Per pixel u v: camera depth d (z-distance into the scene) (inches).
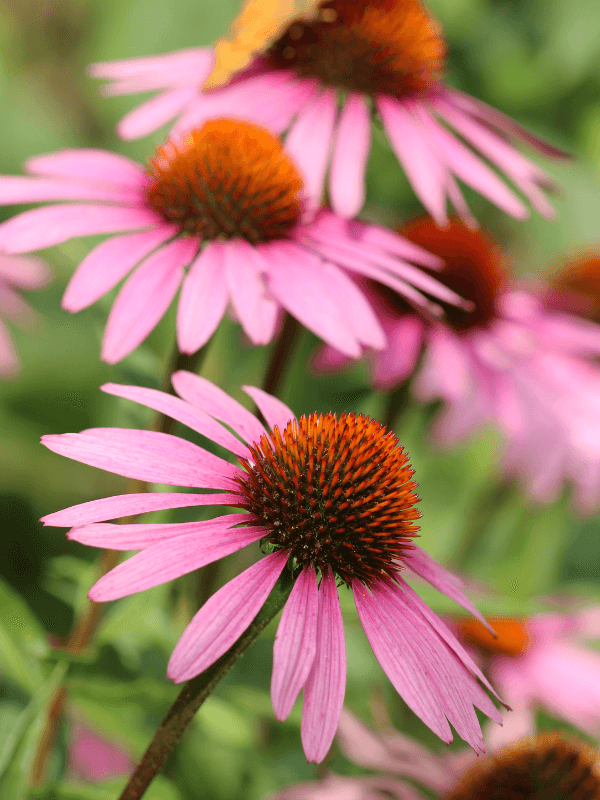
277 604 19.3
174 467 19.6
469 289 27.7
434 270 27.6
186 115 23.7
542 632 29.0
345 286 22.0
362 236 22.9
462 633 28.1
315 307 21.7
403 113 24.0
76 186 22.7
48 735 22.5
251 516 19.6
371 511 19.8
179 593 23.5
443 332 26.8
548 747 23.0
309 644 18.9
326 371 28.4
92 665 21.5
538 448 30.3
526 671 27.9
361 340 21.7
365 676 26.1
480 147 24.4
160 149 23.0
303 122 23.6
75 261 25.1
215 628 18.7
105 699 21.8
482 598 22.4
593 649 29.5
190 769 25.1
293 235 22.6
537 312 30.3
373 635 19.3
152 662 23.2
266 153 22.5
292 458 19.8
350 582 19.6
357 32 23.8
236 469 19.9
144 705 21.8
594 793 22.7
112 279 21.6
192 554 19.0
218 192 22.3
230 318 25.0
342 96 24.1
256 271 21.9
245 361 25.7
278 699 18.5
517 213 23.9
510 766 23.0
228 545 19.3
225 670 19.1
